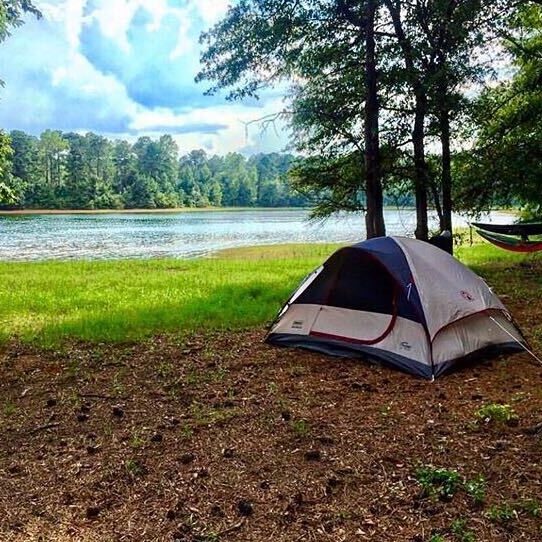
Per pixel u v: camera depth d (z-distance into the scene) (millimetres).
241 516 2797
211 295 9766
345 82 11102
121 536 2656
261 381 4910
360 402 4328
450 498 2869
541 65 11992
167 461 3408
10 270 14812
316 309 5891
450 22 10219
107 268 15383
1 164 15242
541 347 5633
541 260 13281
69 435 3857
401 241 5648
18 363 5770
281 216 60875
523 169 11320
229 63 11773
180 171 104250
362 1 10422
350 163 12164
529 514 2703
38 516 2832
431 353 4930
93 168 88062
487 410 3895
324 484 3074
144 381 5031
